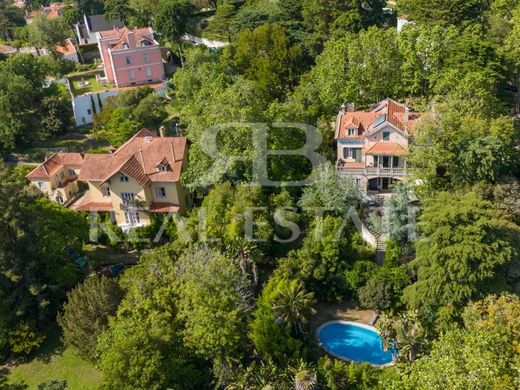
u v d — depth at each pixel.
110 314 55.69
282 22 103.94
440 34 76.44
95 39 138.50
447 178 63.72
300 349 52.12
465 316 47.91
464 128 62.56
